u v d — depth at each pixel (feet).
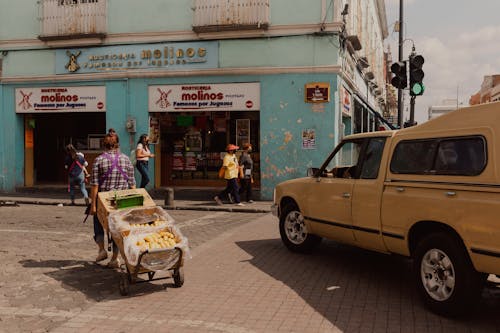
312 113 47.32
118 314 16.30
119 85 52.21
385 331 14.78
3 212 41.39
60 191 55.77
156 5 50.98
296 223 25.62
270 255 25.05
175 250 18.38
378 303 17.38
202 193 51.08
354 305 17.16
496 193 14.44
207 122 53.67
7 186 55.83
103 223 20.54
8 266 22.65
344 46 50.03
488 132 15.23
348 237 21.44
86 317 16.02
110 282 20.20
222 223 35.78
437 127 17.43
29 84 54.85
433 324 15.34
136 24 51.52
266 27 47.55
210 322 15.52
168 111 51.13
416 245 17.99
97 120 58.44
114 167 21.65
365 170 20.62
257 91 48.80
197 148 54.03
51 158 60.64
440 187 16.34
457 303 15.44
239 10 47.80
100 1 51.98
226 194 46.09
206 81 49.90
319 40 46.88
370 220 19.70
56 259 24.04
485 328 15.03
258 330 14.85
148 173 51.96
